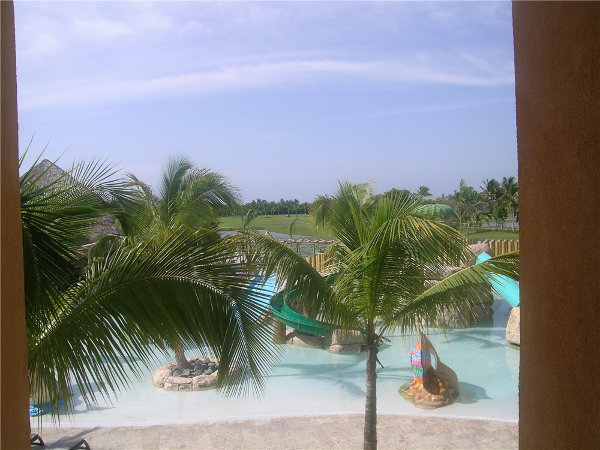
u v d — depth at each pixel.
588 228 1.46
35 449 6.50
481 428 7.07
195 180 10.87
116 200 5.20
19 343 1.91
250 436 6.96
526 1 1.77
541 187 1.69
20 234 1.95
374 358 6.28
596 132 1.44
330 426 7.28
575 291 1.52
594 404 1.44
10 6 1.91
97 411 8.37
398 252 5.57
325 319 5.89
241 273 4.01
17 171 1.94
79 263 4.05
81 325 3.58
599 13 1.44
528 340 1.80
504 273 5.31
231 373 3.88
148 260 3.77
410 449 6.46
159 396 9.17
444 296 5.77
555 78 1.61
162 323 3.70
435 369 8.88
